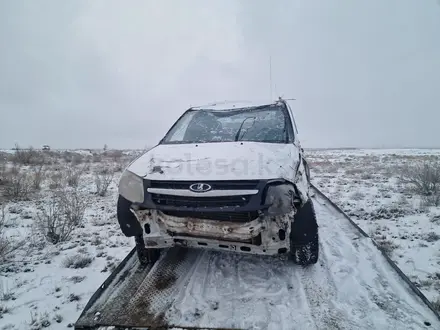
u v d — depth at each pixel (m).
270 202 2.43
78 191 8.45
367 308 2.50
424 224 5.07
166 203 2.63
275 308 2.51
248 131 3.82
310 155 34.25
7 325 2.52
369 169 14.65
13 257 3.93
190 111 4.70
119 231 4.96
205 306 2.55
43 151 22.53
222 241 2.58
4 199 7.15
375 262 3.35
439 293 2.90
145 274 3.13
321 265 3.27
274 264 3.30
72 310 2.75
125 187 2.83
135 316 2.41
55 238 4.46
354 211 5.99
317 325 2.28
